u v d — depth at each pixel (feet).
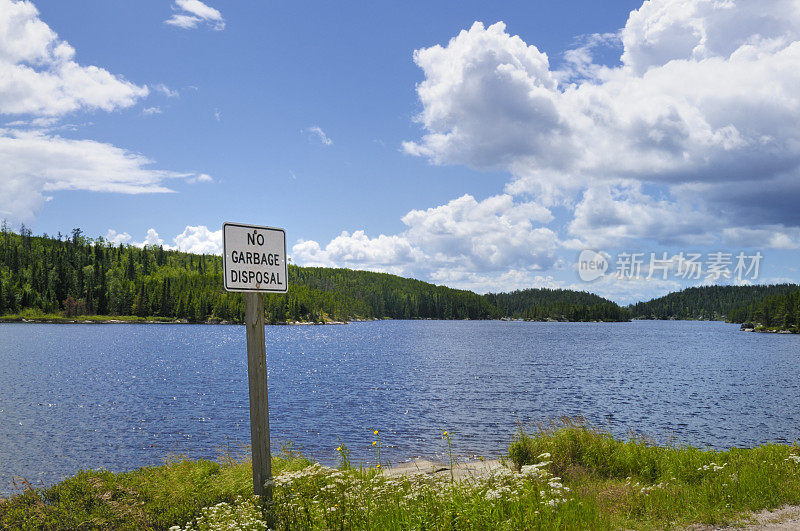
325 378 187.62
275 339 479.82
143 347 344.69
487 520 21.56
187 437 89.76
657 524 25.05
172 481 31.91
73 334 476.13
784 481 31.89
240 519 22.47
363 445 80.12
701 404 129.49
